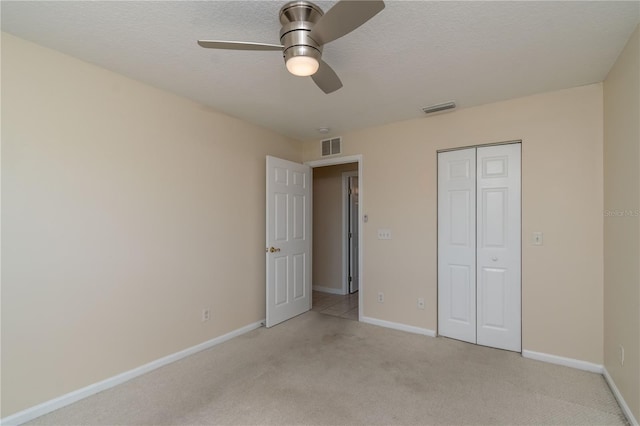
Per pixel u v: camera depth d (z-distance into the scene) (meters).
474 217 3.06
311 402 2.08
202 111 2.96
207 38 1.90
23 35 1.86
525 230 2.75
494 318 2.96
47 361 1.98
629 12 1.62
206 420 1.90
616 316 2.13
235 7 1.61
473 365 2.60
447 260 3.22
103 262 2.25
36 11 1.63
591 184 2.49
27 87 1.92
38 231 1.95
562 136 2.61
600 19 1.68
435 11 1.62
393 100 2.84
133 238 2.43
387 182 3.54
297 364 2.63
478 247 3.04
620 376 2.04
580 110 2.54
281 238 3.71
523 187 2.76
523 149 2.77
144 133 2.50
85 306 2.16
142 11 1.63
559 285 2.61
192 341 2.85
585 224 2.51
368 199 3.69
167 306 2.66
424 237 3.30
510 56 2.08
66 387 2.06
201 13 1.66
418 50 2.00
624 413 1.93
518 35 1.84
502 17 1.67
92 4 1.58
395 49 1.99
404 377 2.41
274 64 2.20
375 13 1.36
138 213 2.46
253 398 2.13
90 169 2.19
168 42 1.93
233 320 3.26
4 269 1.83
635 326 1.80
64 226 2.06
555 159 2.63
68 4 1.58
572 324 2.55
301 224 4.05
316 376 2.43
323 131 3.82
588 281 2.50
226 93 2.70
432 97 2.77
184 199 2.80
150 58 2.12
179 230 2.76
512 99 2.81
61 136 2.05
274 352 2.88
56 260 2.03
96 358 2.21
